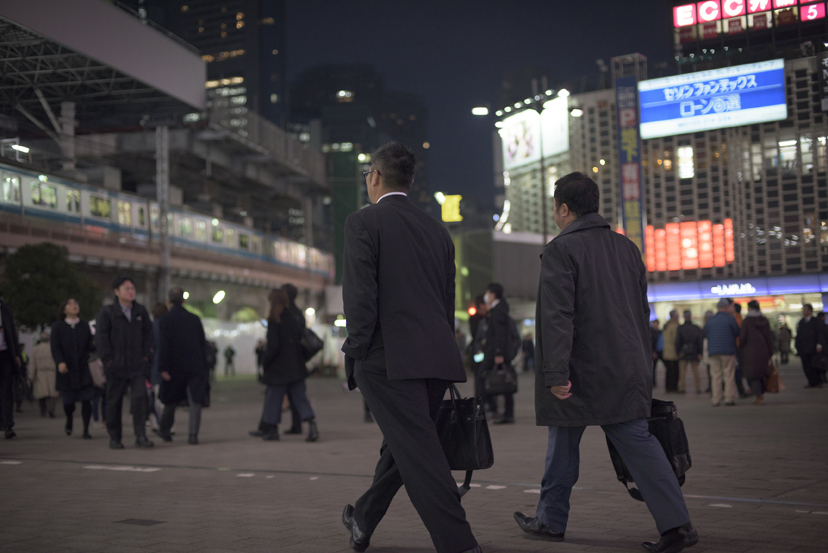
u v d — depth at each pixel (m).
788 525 4.35
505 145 125.25
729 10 68.12
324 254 82.44
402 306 3.49
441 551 3.31
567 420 3.84
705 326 13.99
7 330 10.61
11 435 10.81
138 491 6.03
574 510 4.94
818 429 9.62
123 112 63.41
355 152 82.50
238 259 64.31
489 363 11.90
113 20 55.44
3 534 4.47
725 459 7.10
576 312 3.87
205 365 10.12
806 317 18.56
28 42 51.44
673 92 70.19
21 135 55.75
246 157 68.88
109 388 9.33
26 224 40.72
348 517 4.12
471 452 3.67
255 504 5.39
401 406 3.43
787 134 84.75
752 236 86.44
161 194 39.53
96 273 48.66
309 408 10.05
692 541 3.61
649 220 91.00
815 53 62.44
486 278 65.25
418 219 3.65
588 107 115.38
